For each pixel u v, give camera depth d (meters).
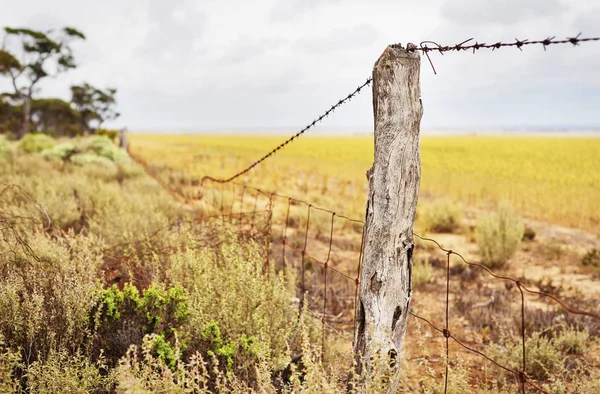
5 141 17.52
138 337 3.13
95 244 5.00
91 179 11.80
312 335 3.66
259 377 2.56
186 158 28.52
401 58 2.39
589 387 3.19
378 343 2.38
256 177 20.06
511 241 7.87
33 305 2.96
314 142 76.62
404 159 2.44
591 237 10.43
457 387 2.73
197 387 2.42
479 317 5.22
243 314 3.38
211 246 4.87
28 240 4.33
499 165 28.11
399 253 2.50
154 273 4.36
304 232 9.48
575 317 5.23
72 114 56.31
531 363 3.95
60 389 2.49
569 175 21.12
